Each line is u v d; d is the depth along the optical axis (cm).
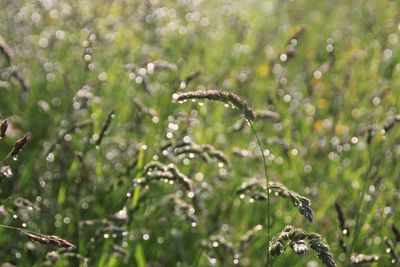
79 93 588
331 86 733
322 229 520
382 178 540
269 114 564
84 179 529
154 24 891
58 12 892
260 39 898
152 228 514
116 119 614
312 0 1180
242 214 559
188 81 579
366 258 421
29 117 660
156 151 512
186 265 501
